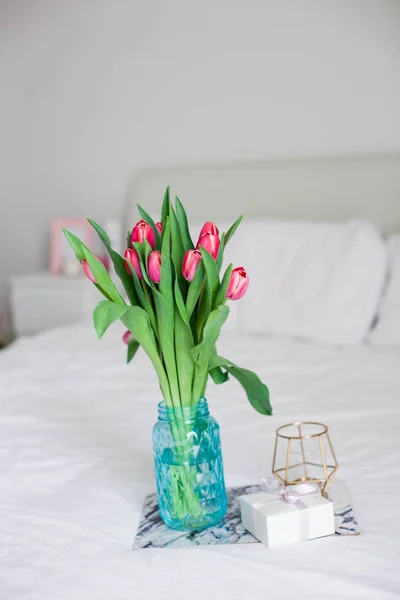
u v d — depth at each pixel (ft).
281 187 10.21
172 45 11.09
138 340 3.47
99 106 11.69
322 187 9.95
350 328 8.20
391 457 4.42
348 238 8.55
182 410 3.45
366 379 6.42
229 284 3.25
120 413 5.61
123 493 4.09
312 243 8.79
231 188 10.55
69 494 4.12
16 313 11.20
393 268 8.39
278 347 7.92
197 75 11.01
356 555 3.16
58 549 3.44
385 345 8.06
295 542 3.31
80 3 11.53
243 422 5.26
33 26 11.85
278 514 3.28
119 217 11.83
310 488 3.52
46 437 5.08
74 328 9.21
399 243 8.63
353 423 5.17
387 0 9.79
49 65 11.87
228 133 10.94
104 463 4.56
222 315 3.26
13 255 12.60
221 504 3.57
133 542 3.51
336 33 10.11
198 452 3.47
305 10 10.23
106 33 11.46
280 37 10.43
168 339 3.42
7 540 3.58
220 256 3.51
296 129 10.51
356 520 3.53
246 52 10.66
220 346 8.06
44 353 7.81
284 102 10.53
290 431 4.96
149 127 11.42
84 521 3.75
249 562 3.14
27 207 12.39
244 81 10.73
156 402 5.89
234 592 2.92
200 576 3.07
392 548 3.21
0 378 6.70
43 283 11.04
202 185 10.75
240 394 6.06
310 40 10.27
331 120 10.30
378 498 3.78
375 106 10.03
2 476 4.42
